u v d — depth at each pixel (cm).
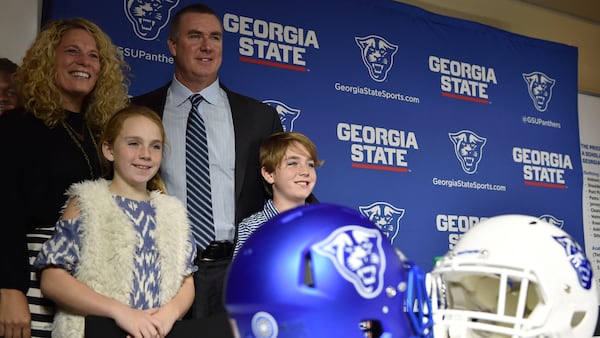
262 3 294
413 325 82
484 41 356
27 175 179
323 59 306
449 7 361
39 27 247
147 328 154
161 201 182
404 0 348
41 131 186
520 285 100
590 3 384
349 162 305
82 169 187
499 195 345
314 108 300
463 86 345
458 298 115
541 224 103
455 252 106
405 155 321
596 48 405
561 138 372
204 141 229
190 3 275
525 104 364
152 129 183
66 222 166
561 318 97
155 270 172
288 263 76
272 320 76
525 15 382
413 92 329
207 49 233
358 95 312
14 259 168
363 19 321
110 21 258
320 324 75
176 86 238
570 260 99
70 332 160
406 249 313
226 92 243
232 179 228
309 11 306
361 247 78
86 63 196
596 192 390
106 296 161
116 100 207
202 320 135
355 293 76
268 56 292
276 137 226
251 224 213
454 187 332
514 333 97
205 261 193
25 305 167
